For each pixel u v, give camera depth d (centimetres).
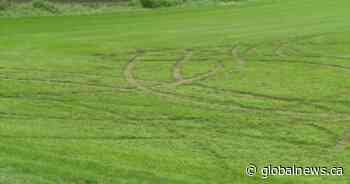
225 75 2628
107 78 2581
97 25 4025
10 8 4497
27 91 2350
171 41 3422
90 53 3128
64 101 2216
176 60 2941
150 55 3067
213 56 3025
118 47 3275
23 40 3497
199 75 2634
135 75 2638
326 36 3509
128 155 1617
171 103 2195
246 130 1884
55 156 1548
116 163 1541
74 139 1766
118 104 2181
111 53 3123
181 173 1490
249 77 2592
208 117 2025
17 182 1353
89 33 3728
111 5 4856
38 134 1811
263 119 2002
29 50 3203
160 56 3038
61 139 1761
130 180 1410
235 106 2164
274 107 2152
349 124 1944
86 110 2105
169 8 4769
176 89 2398
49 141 1736
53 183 1366
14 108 2114
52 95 2297
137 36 3597
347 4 4794
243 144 1745
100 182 1386
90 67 2797
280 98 2270
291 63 2852
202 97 2281
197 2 5059
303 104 2189
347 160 1614
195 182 1425
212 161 1590
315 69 2725
